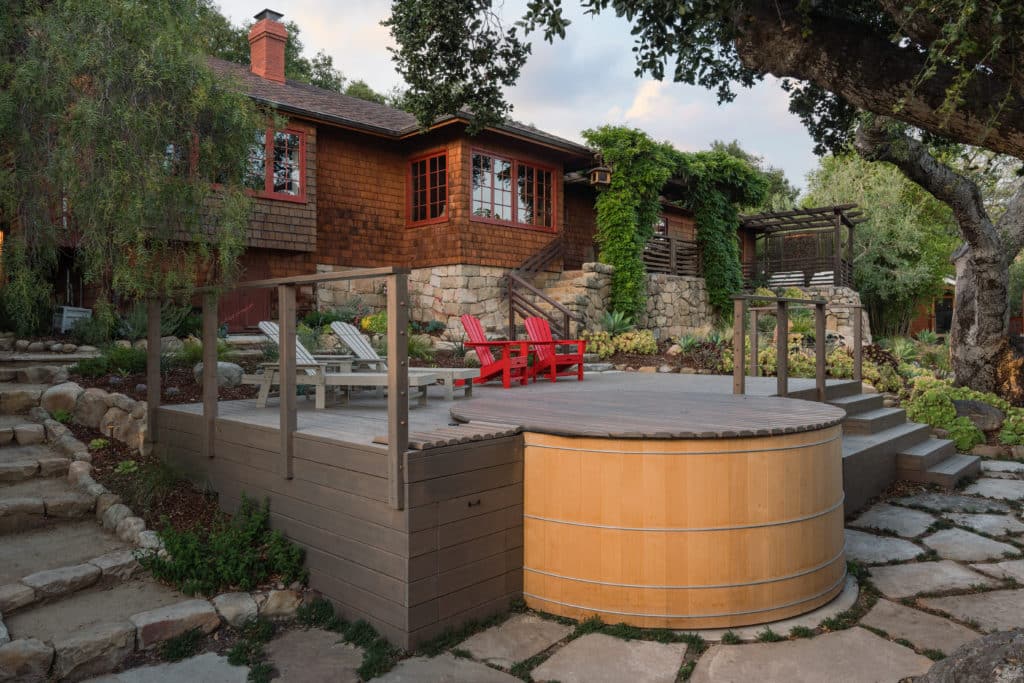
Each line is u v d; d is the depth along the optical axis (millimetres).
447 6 5977
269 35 14234
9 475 4762
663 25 4762
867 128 7508
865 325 18828
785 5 3318
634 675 2990
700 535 3447
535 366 8734
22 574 3564
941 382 10117
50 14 3951
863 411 7590
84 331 8312
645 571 3465
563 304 13391
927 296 23188
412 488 3211
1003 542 4969
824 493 3822
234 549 3803
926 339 18328
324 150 12812
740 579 3488
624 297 14312
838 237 19375
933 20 2820
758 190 17672
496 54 6375
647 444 3455
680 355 12078
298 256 12484
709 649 3254
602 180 14297
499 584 3666
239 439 4438
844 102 6609
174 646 3189
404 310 3240
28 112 4004
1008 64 2592
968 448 8297
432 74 6480
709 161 16672
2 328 8398
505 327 13445
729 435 3432
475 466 3520
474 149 13055
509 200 13891
